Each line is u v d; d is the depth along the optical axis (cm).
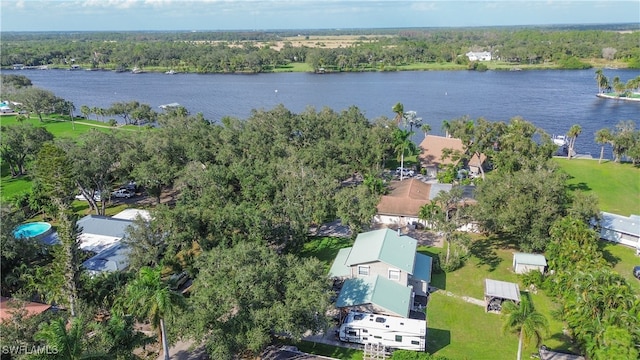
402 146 10531
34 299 5903
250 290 4578
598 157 12888
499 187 7244
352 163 10175
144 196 9925
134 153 8656
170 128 11062
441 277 6581
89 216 7931
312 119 12012
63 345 3272
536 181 6981
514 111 19350
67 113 19250
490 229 7719
